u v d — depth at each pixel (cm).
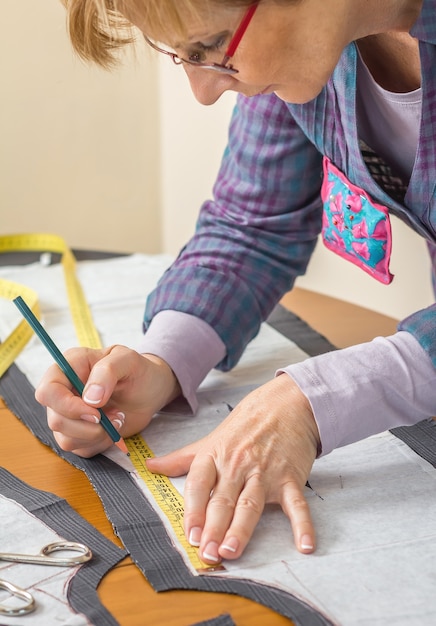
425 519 86
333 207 114
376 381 94
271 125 121
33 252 188
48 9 226
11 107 232
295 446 90
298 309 152
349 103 100
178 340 114
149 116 240
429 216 101
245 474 88
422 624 71
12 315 150
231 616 72
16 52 228
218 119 210
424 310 99
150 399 106
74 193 243
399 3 91
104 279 168
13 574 77
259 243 126
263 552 81
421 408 96
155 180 247
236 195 128
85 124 238
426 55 92
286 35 83
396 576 77
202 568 79
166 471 96
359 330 142
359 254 112
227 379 124
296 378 94
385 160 109
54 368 102
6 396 119
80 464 100
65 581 77
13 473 99
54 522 87
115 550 82
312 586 76
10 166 237
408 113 100
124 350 104
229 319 119
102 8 83
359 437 95
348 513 88
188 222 236
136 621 72
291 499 86
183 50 84
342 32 86
